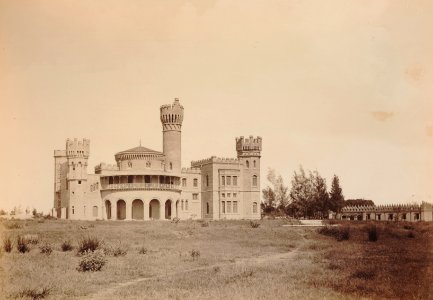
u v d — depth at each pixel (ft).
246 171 363.56
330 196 304.30
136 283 122.31
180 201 346.13
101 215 324.39
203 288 115.34
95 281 124.26
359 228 237.04
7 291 114.01
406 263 147.74
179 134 343.87
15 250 169.78
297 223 272.51
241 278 126.52
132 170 323.16
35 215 284.41
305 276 128.98
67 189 325.01
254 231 239.50
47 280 123.75
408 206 257.55
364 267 140.67
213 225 268.41
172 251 178.91
